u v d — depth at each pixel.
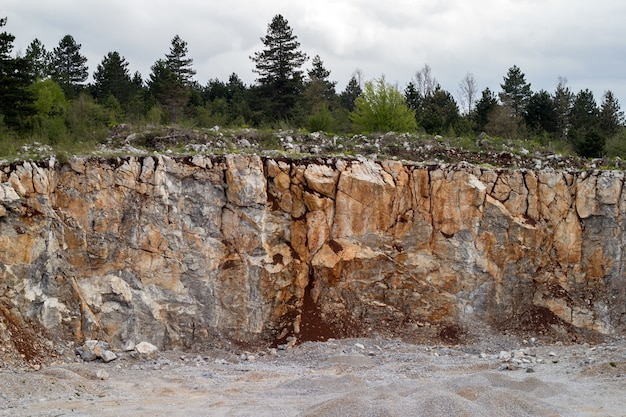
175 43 63.53
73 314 23.03
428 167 29.42
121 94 62.50
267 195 27.30
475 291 28.42
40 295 22.52
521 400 16.23
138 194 25.25
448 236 28.77
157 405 16.67
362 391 17.16
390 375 20.36
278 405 16.66
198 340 24.92
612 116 61.44
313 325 26.33
